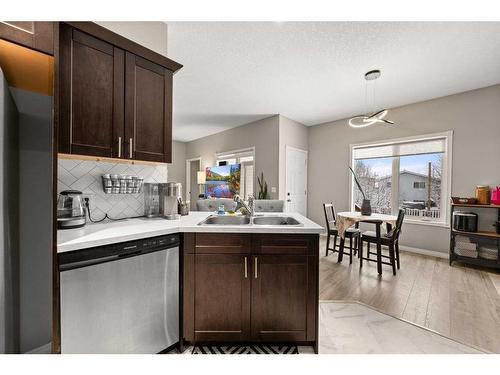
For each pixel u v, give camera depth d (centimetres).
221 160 603
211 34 218
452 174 347
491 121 316
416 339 167
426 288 249
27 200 107
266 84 324
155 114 171
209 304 153
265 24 205
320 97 367
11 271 103
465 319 191
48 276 109
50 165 111
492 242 289
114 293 124
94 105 142
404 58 253
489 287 251
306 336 153
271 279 153
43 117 111
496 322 187
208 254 152
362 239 311
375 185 440
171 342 147
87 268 115
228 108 424
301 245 153
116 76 151
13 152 105
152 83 170
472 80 303
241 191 549
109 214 180
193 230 151
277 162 462
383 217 319
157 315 141
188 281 152
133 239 130
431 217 375
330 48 238
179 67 183
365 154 450
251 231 151
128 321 129
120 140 153
